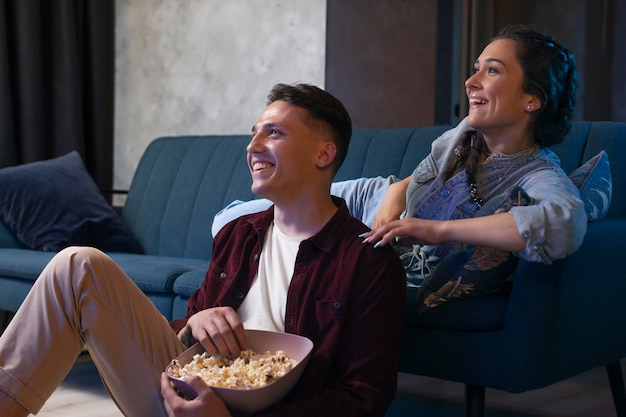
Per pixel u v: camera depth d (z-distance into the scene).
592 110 3.94
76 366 3.15
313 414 1.38
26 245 3.35
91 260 1.47
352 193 2.29
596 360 2.15
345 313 1.50
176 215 3.46
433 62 4.20
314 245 1.56
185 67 4.41
